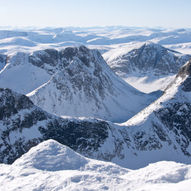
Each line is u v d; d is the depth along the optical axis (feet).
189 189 54.90
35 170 82.28
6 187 69.87
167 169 79.92
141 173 80.12
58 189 64.80
